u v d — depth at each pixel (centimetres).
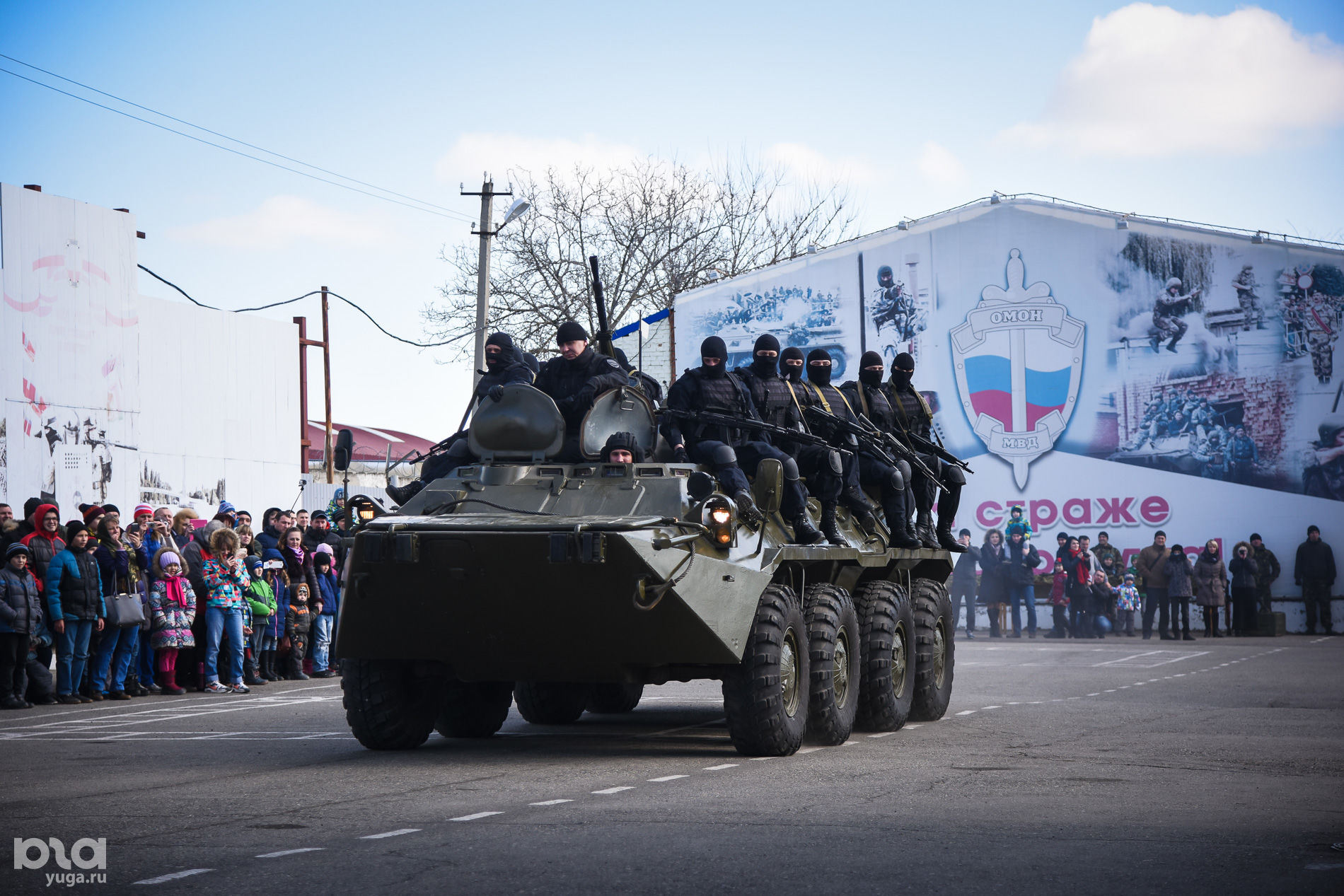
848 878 545
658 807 716
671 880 540
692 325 3572
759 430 1074
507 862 573
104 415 2198
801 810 705
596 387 1025
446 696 1073
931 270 3416
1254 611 3058
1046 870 562
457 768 886
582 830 646
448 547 891
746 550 948
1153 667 2022
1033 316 3350
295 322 2766
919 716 1225
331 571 1814
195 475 2464
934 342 3409
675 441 1029
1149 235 3291
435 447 1109
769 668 927
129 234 2258
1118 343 3303
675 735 1124
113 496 2220
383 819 682
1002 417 3359
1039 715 1287
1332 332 3200
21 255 2048
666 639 902
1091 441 3309
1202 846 614
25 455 2044
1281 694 1540
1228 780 833
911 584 1288
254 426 2631
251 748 1025
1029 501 3341
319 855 589
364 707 980
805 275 3500
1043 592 3325
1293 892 525
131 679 1509
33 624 1371
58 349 2111
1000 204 3378
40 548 1412
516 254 4438
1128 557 3281
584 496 962
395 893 518
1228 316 3247
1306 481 3203
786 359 1198
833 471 1114
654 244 4622
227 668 1666
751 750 940
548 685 1209
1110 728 1157
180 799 756
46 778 855
